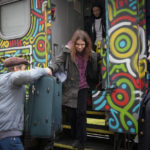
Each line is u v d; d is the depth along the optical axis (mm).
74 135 3045
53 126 2330
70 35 4004
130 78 2436
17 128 2053
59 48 3588
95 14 4188
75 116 2949
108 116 2588
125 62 2469
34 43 3301
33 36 3314
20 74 2004
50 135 2271
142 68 2441
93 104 2703
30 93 2385
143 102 1648
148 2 3459
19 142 2064
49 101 2283
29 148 3113
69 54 2680
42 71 2209
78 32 2609
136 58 2402
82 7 4586
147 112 1490
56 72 2629
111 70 2561
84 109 2703
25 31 3379
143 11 2480
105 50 2639
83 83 2762
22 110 2174
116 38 2525
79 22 4410
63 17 3738
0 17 3760
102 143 3105
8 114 2000
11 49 3553
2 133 1982
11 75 2055
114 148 2662
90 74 2822
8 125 1982
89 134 3383
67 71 2678
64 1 3777
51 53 3182
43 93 2303
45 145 2980
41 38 3225
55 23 3467
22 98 2186
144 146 1488
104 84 2635
